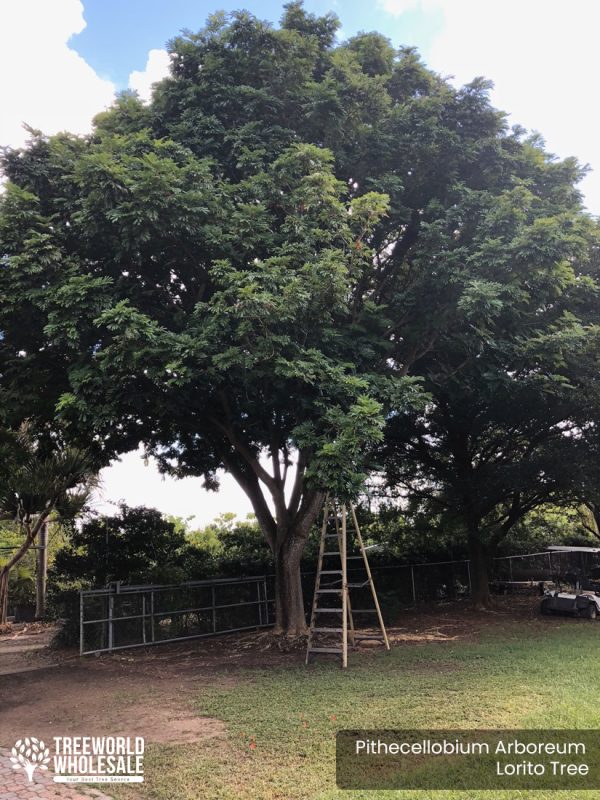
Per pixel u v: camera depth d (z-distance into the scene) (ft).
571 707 19.39
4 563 52.75
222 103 32.63
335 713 20.44
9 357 30.55
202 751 17.52
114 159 28.86
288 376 24.49
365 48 37.65
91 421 28.53
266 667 29.71
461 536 60.64
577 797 13.28
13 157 30.09
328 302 25.84
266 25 34.04
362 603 45.27
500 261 27.20
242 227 27.71
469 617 46.55
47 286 26.99
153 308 29.30
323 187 27.50
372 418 24.16
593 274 36.04
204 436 39.83
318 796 14.03
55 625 45.85
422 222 31.35
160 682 27.43
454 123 34.81
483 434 51.34
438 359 36.55
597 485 43.04
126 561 43.75
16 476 46.60
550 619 44.06
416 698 21.79
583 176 36.78
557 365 31.24
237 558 48.91
